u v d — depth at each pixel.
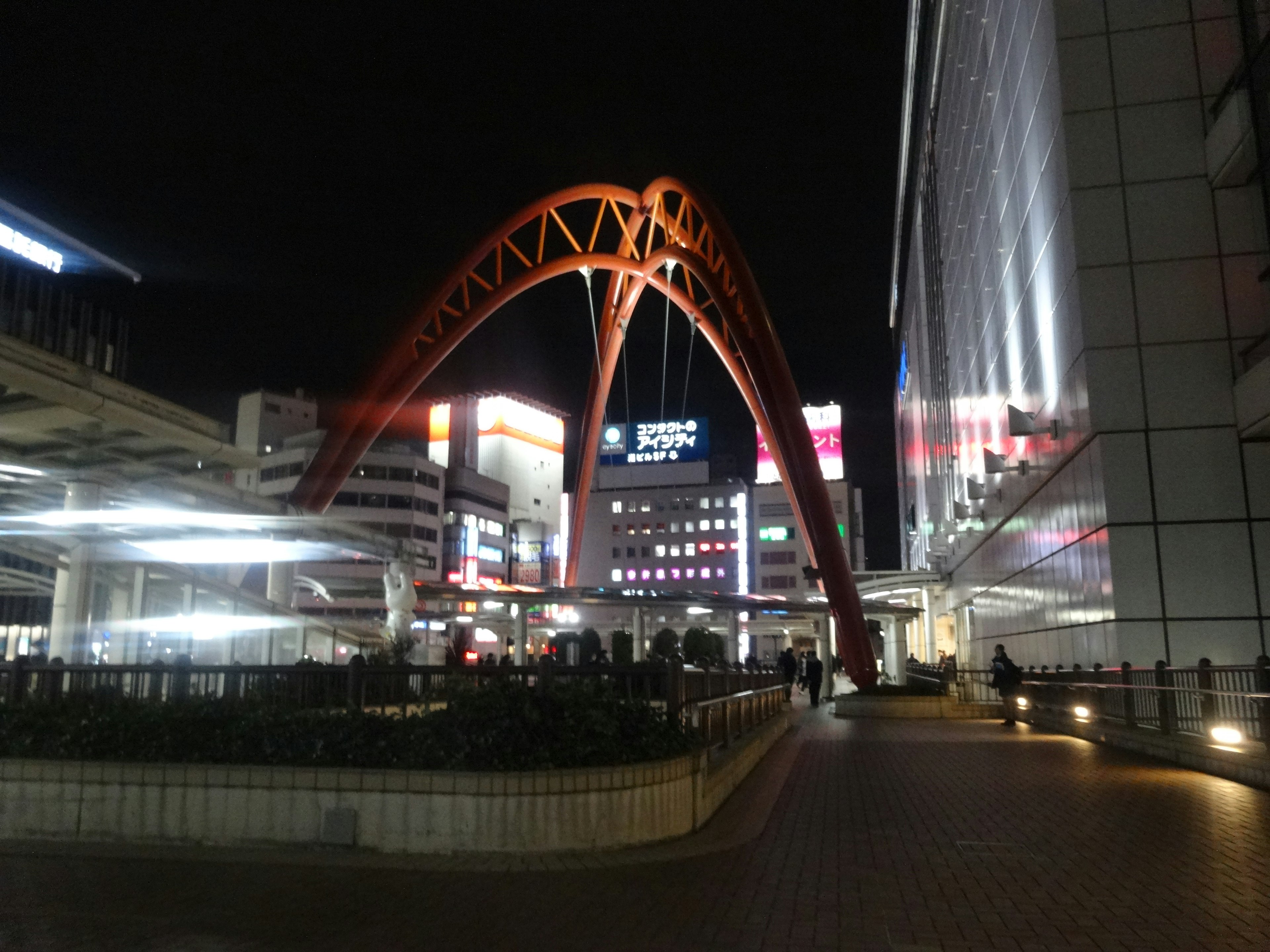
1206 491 21.12
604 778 8.40
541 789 8.16
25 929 5.96
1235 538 20.86
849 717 29.58
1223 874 7.46
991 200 34.03
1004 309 32.22
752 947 5.71
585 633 41.19
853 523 124.06
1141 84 22.73
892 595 67.19
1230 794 11.71
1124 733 17.72
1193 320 21.67
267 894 6.80
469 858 7.90
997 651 25.84
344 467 56.22
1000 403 33.94
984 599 40.91
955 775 14.07
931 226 58.06
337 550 28.66
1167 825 9.62
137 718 9.15
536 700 8.98
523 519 123.00
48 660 12.16
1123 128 22.67
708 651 57.53
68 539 22.33
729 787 11.55
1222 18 22.41
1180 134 22.33
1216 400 21.33
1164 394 21.61
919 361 73.94
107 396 18.33
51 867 7.61
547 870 7.56
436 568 94.12
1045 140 25.03
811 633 87.44
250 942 5.73
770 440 64.44
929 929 6.07
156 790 8.59
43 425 19.09
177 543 24.84
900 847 8.66
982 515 40.12
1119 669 18.88
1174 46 22.66
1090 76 23.06
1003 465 31.97
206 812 8.47
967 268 41.16
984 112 34.97
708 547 120.25
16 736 9.26
